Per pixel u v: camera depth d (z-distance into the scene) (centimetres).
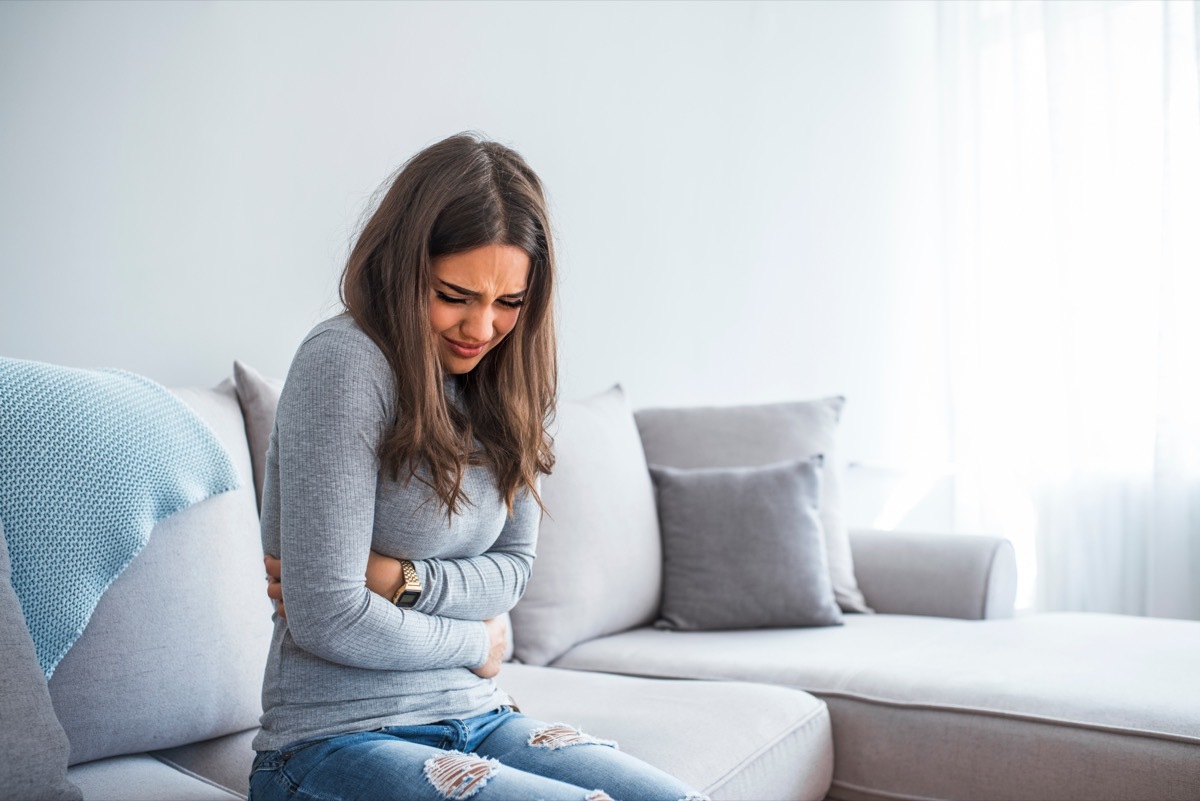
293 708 121
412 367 123
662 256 316
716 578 243
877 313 379
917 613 262
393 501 125
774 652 214
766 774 164
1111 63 334
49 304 190
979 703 179
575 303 291
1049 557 349
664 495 256
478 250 124
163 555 155
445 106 259
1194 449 323
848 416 370
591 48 296
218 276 215
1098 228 337
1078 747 167
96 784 137
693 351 326
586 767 123
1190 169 321
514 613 221
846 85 376
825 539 265
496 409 138
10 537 133
